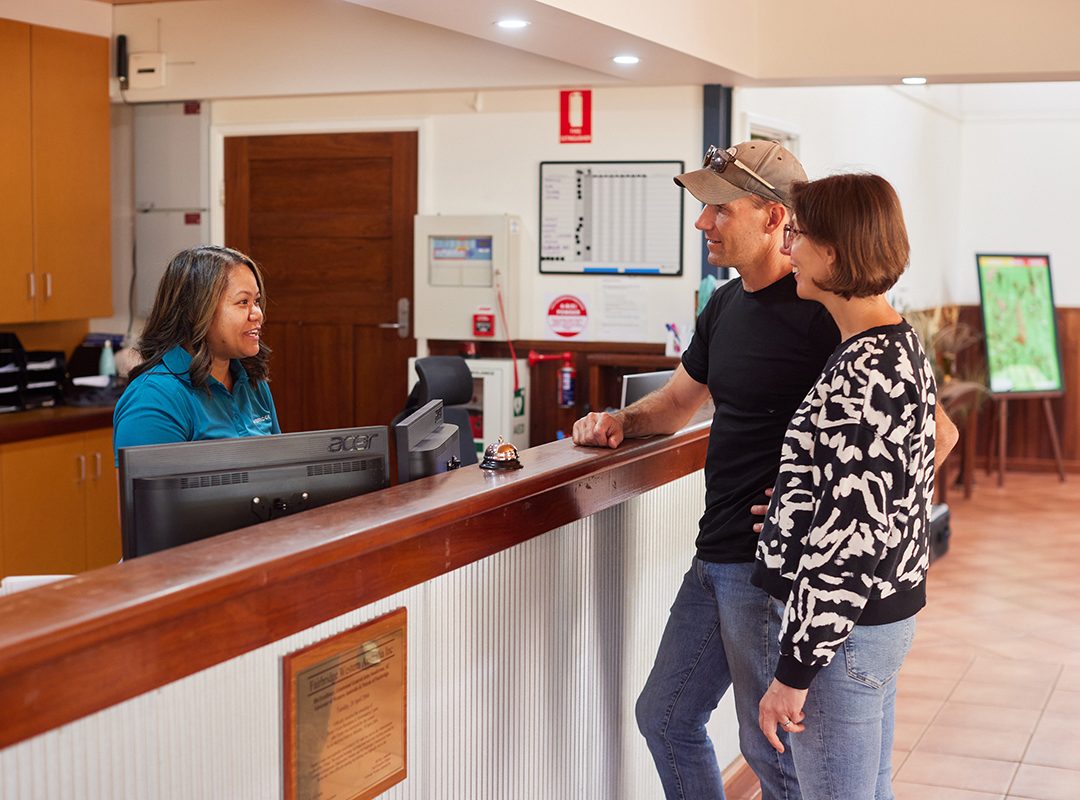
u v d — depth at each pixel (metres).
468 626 2.15
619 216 5.68
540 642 2.42
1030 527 7.82
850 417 1.92
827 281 2.00
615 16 4.21
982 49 4.98
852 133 7.24
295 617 1.67
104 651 1.36
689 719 2.60
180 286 2.64
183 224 6.23
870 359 1.93
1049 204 9.52
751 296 2.42
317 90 5.85
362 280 6.05
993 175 9.65
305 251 6.11
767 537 2.11
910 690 4.77
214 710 1.58
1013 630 5.59
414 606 1.99
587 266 5.73
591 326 5.76
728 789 3.51
